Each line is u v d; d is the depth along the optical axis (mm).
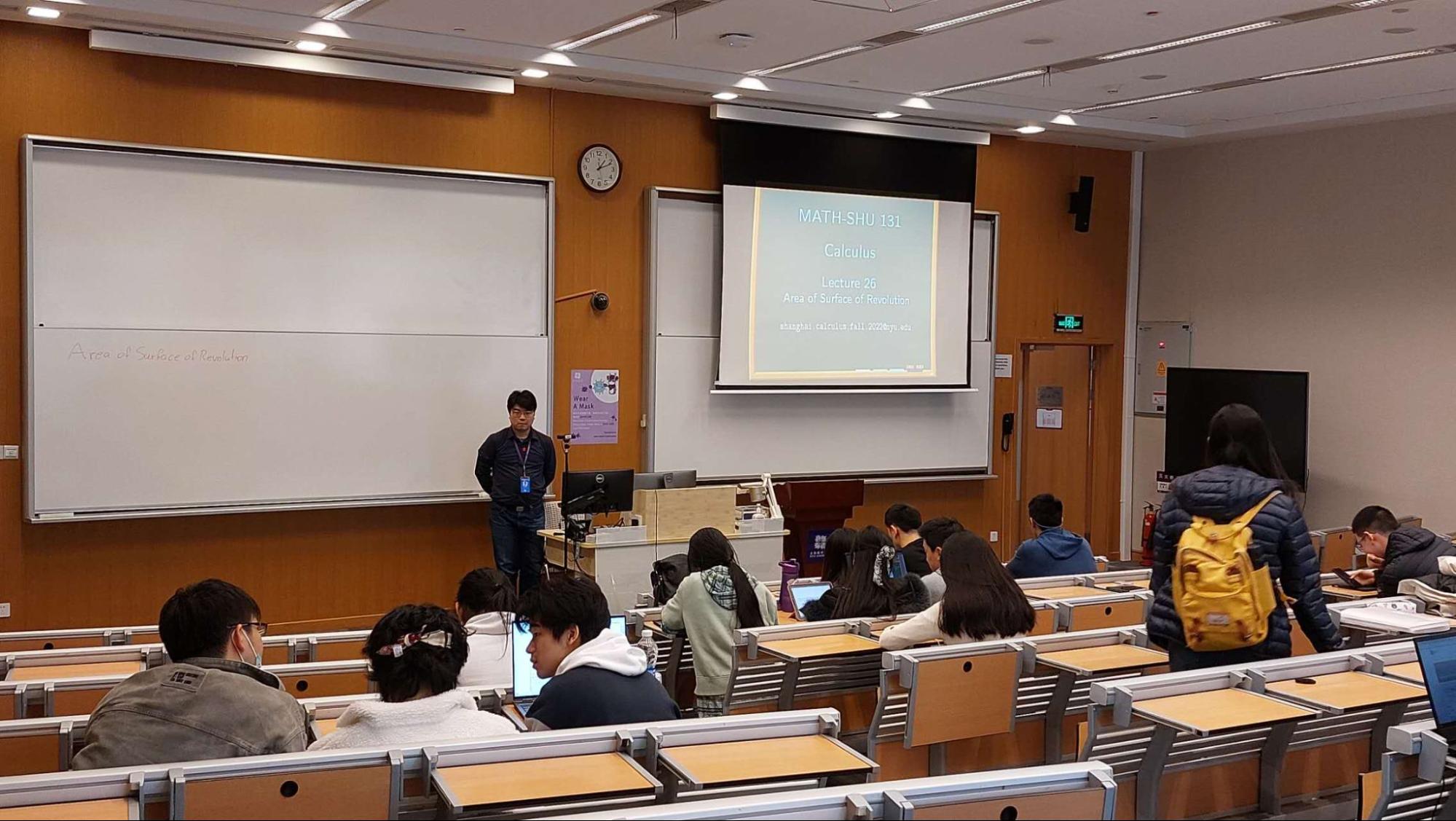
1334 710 2977
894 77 8469
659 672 4680
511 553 7965
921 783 2086
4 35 6777
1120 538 11367
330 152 7688
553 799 2242
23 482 6941
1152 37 7227
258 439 7512
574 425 8625
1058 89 8812
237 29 6879
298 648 4219
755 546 7742
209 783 2137
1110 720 3184
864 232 9547
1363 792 2852
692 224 8984
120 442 7125
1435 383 9070
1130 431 11336
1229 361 10523
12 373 6898
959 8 6605
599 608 3084
